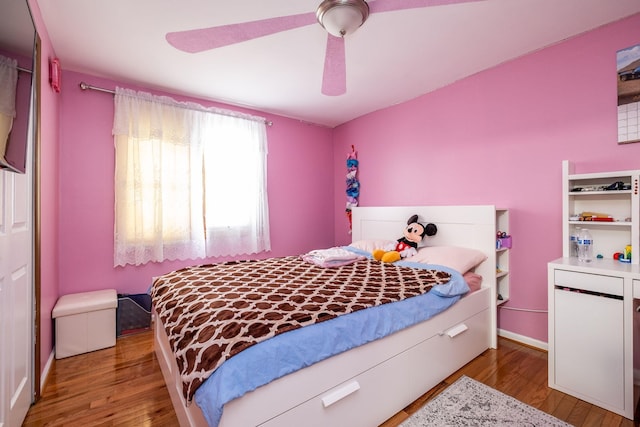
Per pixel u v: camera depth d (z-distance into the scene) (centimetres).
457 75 262
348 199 386
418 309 165
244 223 331
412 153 314
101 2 165
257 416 105
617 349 153
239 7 169
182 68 244
